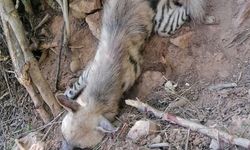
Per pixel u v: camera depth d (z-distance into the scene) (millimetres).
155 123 2061
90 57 2471
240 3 2277
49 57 2600
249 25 2250
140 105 2146
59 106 2359
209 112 2068
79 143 2129
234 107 2037
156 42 2357
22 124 2531
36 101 2375
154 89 2264
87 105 2174
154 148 1982
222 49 2248
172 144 1969
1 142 2525
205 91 2164
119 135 2098
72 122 2148
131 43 2271
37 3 2699
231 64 2207
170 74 2289
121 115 2217
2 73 2678
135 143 2025
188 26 2338
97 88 2199
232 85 2129
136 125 2059
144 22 2289
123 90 2260
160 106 2189
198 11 2299
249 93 2062
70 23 2541
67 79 2494
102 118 2129
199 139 1945
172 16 2305
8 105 2629
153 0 2297
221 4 2328
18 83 2646
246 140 1835
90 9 2457
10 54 2400
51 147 2273
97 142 2137
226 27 2277
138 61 2301
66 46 2506
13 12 2293
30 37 2635
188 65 2277
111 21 2293
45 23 2650
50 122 2365
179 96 2186
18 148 2385
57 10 2635
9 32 2307
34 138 2355
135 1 2291
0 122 2600
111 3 2326
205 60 2256
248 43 2217
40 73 2312
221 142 1893
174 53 2316
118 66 2227
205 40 2289
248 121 1943
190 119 2059
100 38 2320
